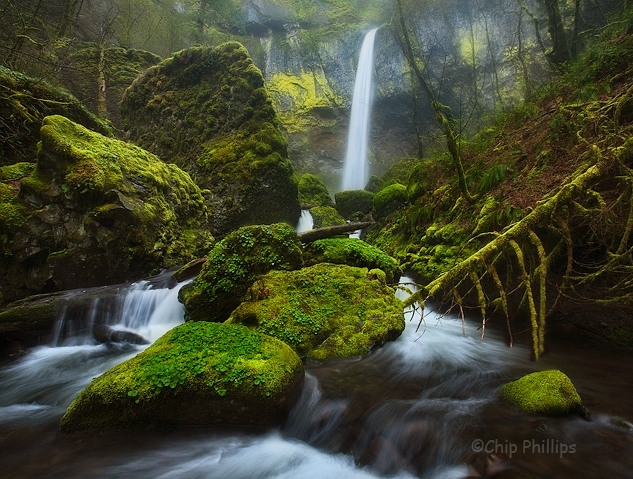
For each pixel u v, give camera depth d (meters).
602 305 3.86
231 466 2.78
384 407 3.23
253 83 12.77
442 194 7.68
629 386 3.22
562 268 4.15
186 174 10.46
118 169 7.61
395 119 22.50
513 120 7.65
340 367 3.98
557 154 5.10
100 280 6.96
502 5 16.69
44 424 3.33
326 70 24.05
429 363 4.11
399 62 20.98
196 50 13.62
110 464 2.76
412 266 6.89
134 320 5.92
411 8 18.31
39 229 6.73
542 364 3.83
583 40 8.96
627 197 3.13
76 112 10.41
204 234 9.82
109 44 18.33
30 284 6.61
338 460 2.80
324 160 23.97
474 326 5.21
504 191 5.52
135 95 14.10
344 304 4.89
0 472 2.66
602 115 4.34
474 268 2.72
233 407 3.00
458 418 2.95
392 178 15.17
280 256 5.89
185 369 3.12
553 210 2.86
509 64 16.14
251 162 11.70
